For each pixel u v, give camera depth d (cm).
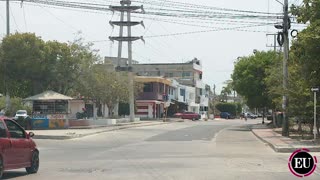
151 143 2942
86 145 2784
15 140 1453
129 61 6012
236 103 12125
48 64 4706
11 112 4769
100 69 5425
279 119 5128
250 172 1573
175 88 9500
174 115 8512
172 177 1449
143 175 1497
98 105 5947
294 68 3216
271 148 2589
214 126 5566
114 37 6025
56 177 1459
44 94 4278
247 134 3981
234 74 5378
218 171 1595
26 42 4612
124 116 7356
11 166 1421
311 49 2664
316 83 2831
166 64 10819
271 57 5175
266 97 5078
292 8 2767
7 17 4744
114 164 1814
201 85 11419
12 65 4578
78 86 5056
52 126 4209
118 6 5753
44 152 2345
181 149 2503
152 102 8012
